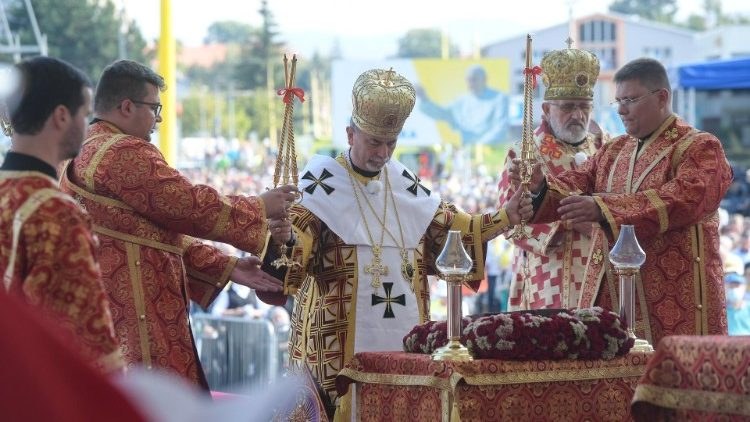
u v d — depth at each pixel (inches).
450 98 1694.1
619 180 291.4
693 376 187.2
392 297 269.4
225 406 149.9
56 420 109.7
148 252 258.8
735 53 1904.5
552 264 320.5
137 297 257.0
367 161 271.9
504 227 278.2
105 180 253.1
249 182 1418.6
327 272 269.6
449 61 1692.9
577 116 328.5
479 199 1141.7
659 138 287.6
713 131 1007.6
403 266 271.9
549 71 330.3
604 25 3294.8
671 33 3284.9
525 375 217.5
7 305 110.0
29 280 163.0
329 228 267.1
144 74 261.9
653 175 284.4
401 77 271.9
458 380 210.4
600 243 291.0
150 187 252.2
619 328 227.1
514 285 340.5
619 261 245.0
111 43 2269.9
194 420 139.4
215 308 561.9
